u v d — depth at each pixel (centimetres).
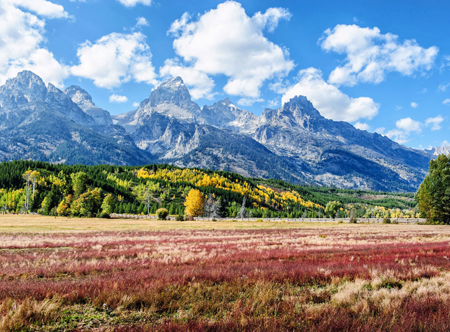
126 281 883
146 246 2258
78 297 743
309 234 3744
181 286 836
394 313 612
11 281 952
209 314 650
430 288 816
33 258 1581
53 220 6988
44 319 589
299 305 694
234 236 3403
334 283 930
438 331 535
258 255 1620
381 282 920
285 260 1452
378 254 1689
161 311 678
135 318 625
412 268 1154
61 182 14162
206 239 2947
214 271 1035
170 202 15325
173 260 1402
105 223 6438
